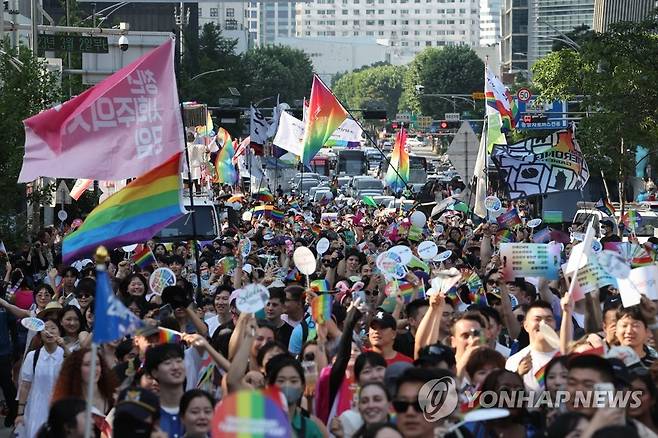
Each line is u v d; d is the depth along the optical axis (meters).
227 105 117.94
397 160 97.00
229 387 20.31
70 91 84.06
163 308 27.03
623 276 20.31
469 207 73.69
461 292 32.41
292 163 147.25
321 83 68.50
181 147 31.11
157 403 17.91
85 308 32.12
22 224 59.94
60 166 30.95
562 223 78.62
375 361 19.98
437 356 20.28
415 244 49.81
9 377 34.31
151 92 31.12
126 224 27.53
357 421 18.89
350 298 30.03
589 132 74.69
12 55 64.75
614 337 22.67
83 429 16.56
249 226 69.00
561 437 14.56
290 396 19.11
